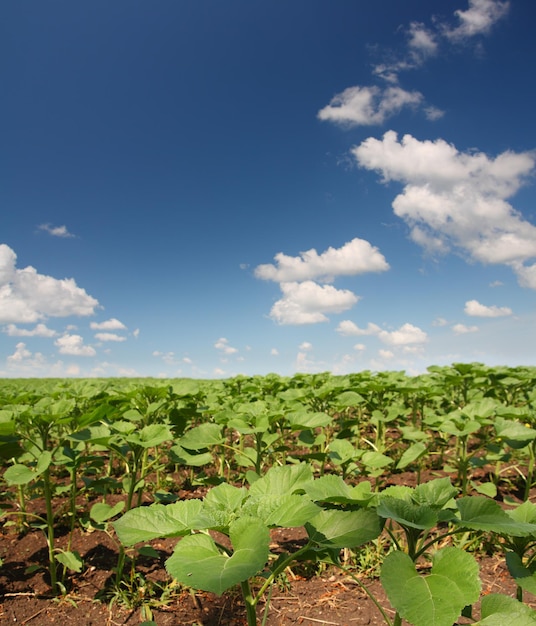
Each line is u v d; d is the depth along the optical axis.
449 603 2.04
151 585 4.60
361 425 10.07
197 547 2.36
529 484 6.36
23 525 5.84
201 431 5.44
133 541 2.43
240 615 4.15
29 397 7.44
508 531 2.37
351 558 4.96
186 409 6.68
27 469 4.41
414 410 9.70
